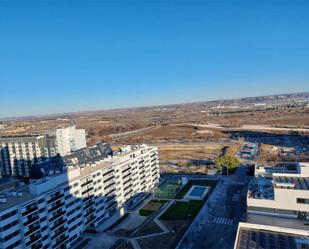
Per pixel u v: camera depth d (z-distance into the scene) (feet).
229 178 629.92
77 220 389.19
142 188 547.90
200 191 554.87
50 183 359.46
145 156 563.48
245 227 255.70
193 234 389.39
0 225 290.76
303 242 227.20
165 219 441.27
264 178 439.63
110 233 404.98
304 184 337.31
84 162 490.49
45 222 340.80
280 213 319.06
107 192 444.55
